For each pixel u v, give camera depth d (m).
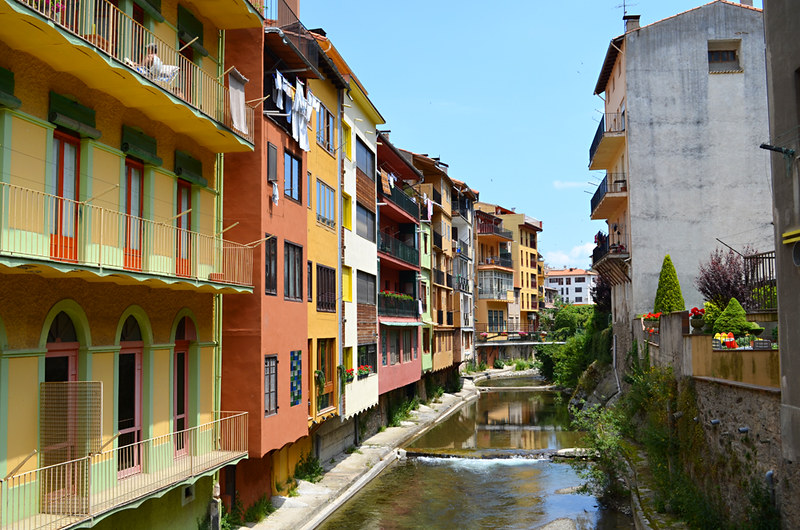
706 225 28.98
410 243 34.12
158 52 12.00
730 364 13.49
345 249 22.73
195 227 13.69
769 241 28.58
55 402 9.49
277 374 15.58
